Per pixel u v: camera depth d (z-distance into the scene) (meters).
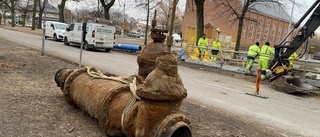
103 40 18.91
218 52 17.61
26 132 4.25
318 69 13.83
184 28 54.09
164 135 3.13
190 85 10.25
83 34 9.43
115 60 15.15
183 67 15.75
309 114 7.82
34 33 35.75
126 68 12.53
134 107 3.70
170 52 3.34
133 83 4.30
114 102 4.12
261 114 7.20
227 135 5.16
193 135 4.95
